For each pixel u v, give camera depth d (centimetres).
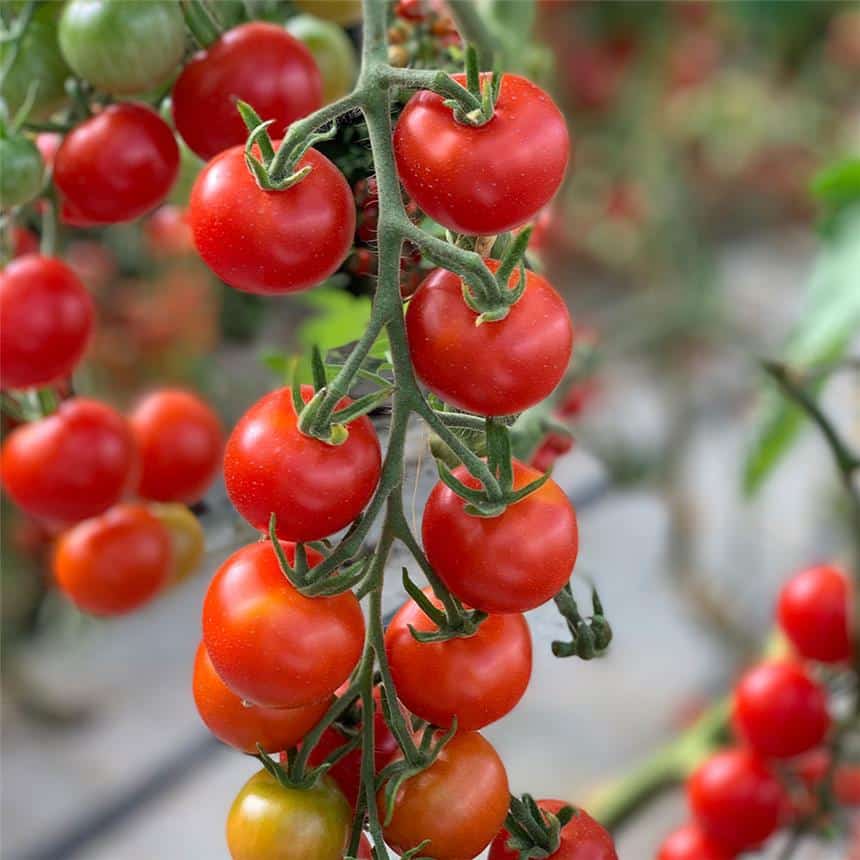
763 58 203
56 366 47
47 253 48
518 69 53
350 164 41
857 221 77
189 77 43
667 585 134
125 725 129
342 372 35
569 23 157
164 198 46
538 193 36
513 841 39
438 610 37
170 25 43
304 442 36
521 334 36
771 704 60
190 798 120
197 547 56
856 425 120
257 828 38
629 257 184
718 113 192
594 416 124
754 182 215
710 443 160
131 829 117
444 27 48
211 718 38
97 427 52
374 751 39
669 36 162
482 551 36
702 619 127
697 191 201
